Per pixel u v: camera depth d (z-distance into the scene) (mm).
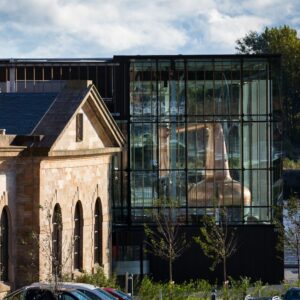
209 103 87000
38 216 66688
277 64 87062
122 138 79875
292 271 93938
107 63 88250
